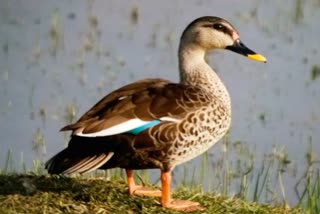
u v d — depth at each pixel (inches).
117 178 462.0
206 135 412.2
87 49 754.8
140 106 400.2
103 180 449.7
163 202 416.5
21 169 551.8
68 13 836.0
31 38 775.7
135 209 412.2
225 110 422.6
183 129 403.9
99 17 829.8
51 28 794.2
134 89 412.8
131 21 825.5
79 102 655.1
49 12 840.3
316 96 690.2
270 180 562.6
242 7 873.5
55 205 403.9
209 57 755.4
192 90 415.2
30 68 715.4
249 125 638.5
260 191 515.2
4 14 828.0
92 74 706.2
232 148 595.5
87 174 472.7
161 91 410.3
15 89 677.3
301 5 855.7
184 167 540.1
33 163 511.5
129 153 400.2
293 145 610.9
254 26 816.9
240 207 434.3
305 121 647.1
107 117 393.7
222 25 451.8
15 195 407.8
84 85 686.5
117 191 431.5
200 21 450.6
